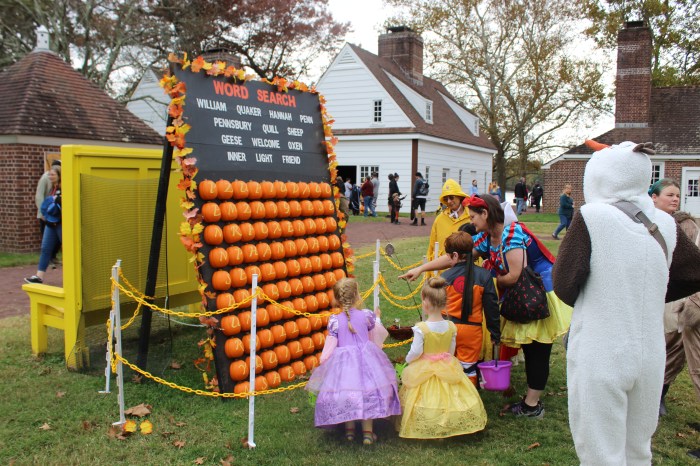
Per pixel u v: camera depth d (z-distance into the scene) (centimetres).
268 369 551
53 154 1455
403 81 3244
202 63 547
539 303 447
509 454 412
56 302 594
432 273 641
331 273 659
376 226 2161
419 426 418
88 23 2439
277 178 604
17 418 463
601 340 302
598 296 305
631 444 315
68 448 417
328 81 3103
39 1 2400
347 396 416
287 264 598
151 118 3384
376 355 440
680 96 3181
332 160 686
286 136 630
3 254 1373
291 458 405
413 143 2948
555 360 627
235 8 2953
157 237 543
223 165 549
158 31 2605
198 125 537
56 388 530
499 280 473
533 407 478
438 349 434
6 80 1560
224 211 535
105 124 1600
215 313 489
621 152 317
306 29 3222
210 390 530
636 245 302
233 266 539
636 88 2983
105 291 589
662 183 467
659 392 311
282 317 573
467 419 420
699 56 4100
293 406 500
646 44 2944
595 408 304
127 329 607
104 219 583
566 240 314
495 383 446
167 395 519
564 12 3753
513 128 4281
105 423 460
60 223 938
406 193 2975
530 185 6500
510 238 463
